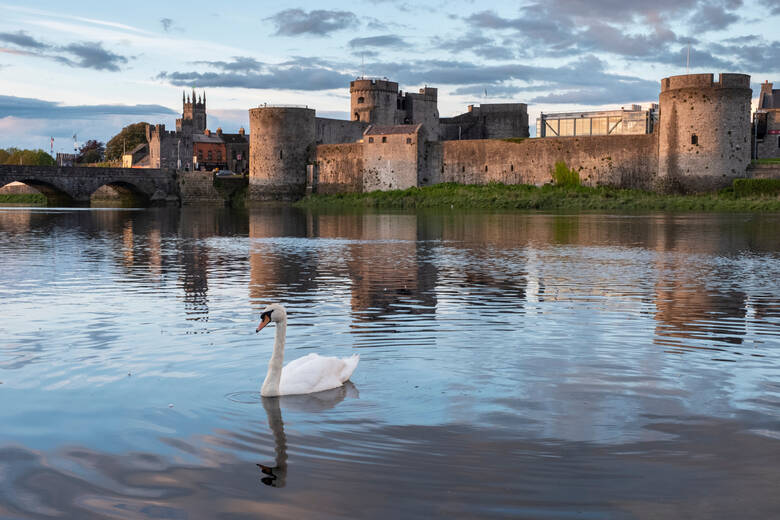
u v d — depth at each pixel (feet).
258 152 454.81
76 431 33.78
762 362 45.62
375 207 368.27
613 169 358.84
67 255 121.80
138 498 27.17
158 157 587.68
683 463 29.91
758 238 152.76
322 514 25.89
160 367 44.86
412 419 35.19
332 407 36.94
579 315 62.39
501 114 510.17
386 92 507.30
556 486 27.89
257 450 31.45
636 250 128.16
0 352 48.85
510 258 115.14
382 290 78.69
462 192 378.12
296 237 167.12
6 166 379.35
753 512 25.86
